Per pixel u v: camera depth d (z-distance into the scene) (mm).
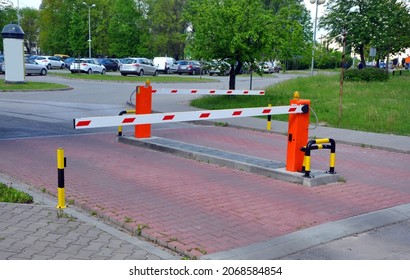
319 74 30359
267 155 10719
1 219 5707
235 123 15719
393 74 33688
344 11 33688
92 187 7445
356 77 27172
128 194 7105
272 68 55594
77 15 58531
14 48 27594
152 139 11391
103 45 60281
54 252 4797
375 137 13461
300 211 6535
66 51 65250
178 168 9031
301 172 8297
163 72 53156
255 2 19594
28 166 8789
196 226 5773
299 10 21016
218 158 9383
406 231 5957
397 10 33062
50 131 13000
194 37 20328
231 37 19125
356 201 7148
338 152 11586
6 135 12148
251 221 6039
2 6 46594
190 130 14461
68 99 22188
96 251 4879
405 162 10586
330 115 16734
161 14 63000
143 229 5562
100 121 6953
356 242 5500
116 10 57906
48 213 6020
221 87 32438
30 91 25547
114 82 35812
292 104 8289
